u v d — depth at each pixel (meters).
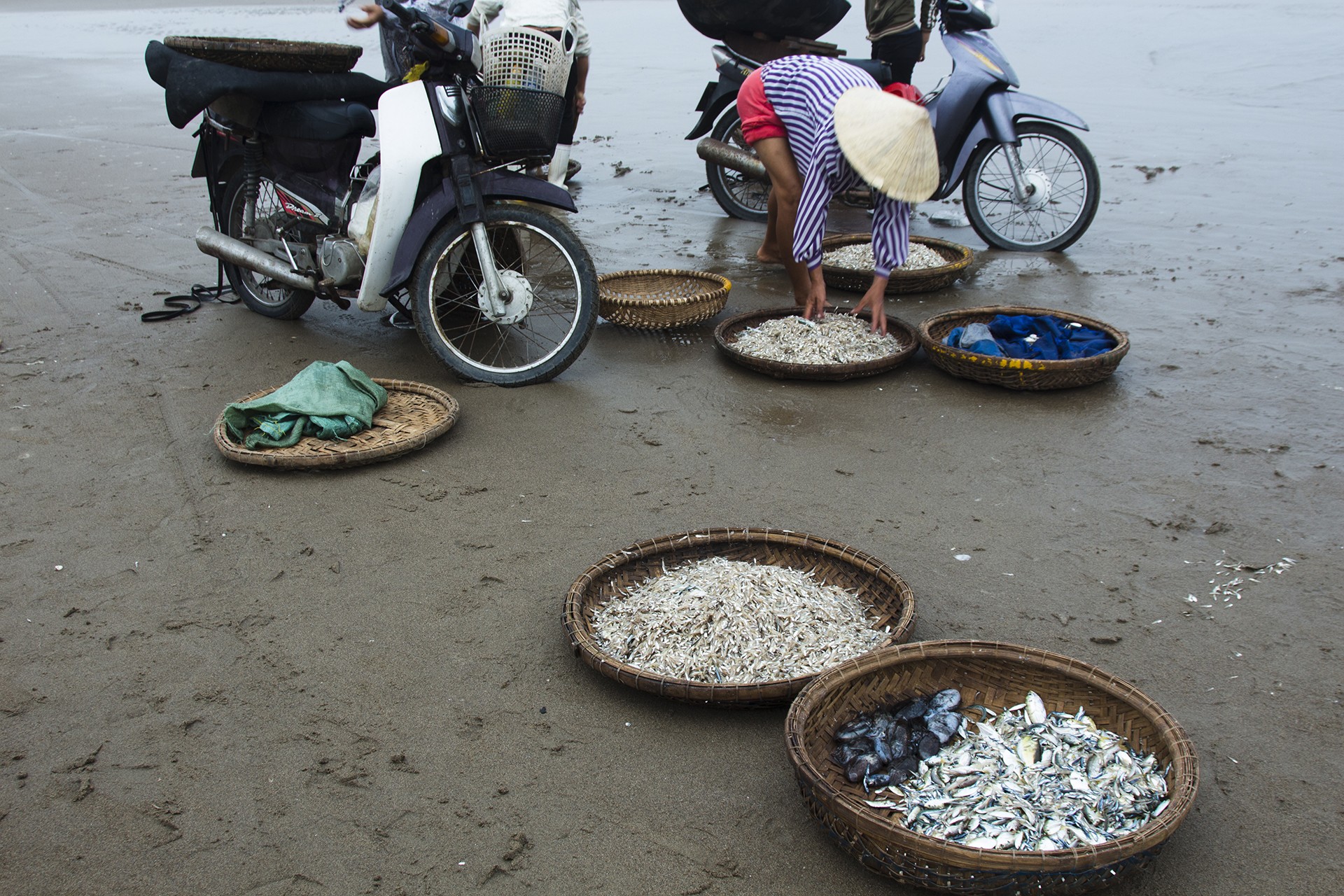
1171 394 4.33
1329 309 5.32
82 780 2.26
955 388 4.47
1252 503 3.43
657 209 8.01
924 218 7.69
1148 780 2.07
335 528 3.32
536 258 6.32
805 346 4.64
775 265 6.43
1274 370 4.56
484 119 4.09
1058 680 2.31
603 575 2.82
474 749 2.35
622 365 4.80
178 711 2.47
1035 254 6.62
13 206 8.00
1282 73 12.92
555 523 3.36
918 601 2.91
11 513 3.41
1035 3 21.78
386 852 2.07
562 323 5.34
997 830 1.98
